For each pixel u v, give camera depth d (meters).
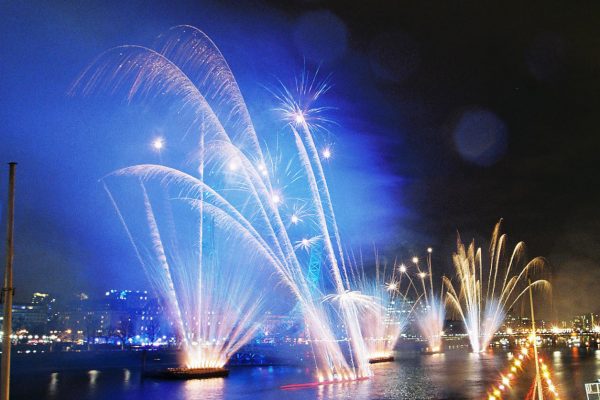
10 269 19.62
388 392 53.06
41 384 63.50
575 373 70.44
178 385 60.59
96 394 54.28
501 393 51.81
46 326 194.00
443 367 82.38
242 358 89.88
